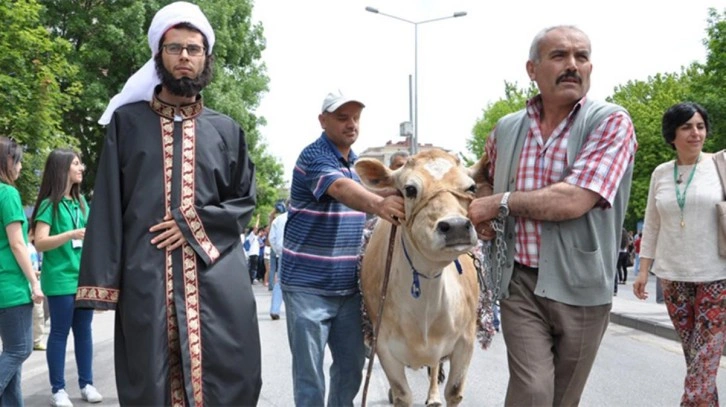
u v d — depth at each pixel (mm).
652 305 12984
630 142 3539
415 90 25922
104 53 20781
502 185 3795
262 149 31641
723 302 4836
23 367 7375
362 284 4621
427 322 4207
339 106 4383
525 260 3635
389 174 4152
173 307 3457
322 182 4273
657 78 46469
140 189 3471
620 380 6867
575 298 3527
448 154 4070
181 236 3480
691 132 4996
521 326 3586
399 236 4254
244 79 26016
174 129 3582
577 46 3523
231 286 3572
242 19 25781
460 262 4617
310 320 4371
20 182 13070
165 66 3553
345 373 4707
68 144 15117
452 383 4609
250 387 3588
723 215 4797
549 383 3473
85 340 6031
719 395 5996
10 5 13211
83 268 3383
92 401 5980
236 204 3688
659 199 5113
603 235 3551
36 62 13500
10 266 4965
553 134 3625
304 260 4445
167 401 3443
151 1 22078
